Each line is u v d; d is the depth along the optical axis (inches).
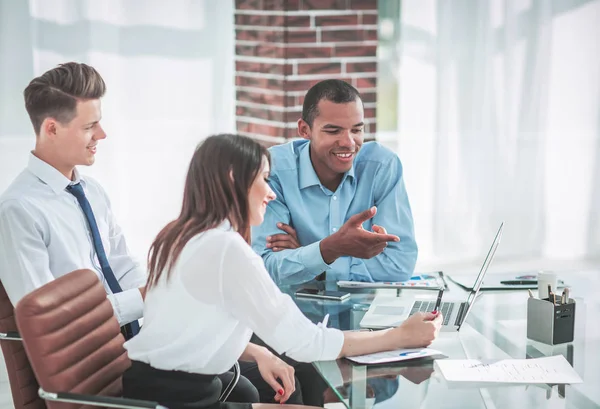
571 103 205.0
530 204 207.3
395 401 68.0
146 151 182.1
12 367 82.2
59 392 71.8
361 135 106.7
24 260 87.7
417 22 192.9
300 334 76.5
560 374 73.2
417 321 80.2
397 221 110.0
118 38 176.7
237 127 185.3
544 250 210.4
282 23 168.4
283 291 100.3
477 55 196.9
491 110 199.8
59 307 74.4
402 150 197.8
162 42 179.5
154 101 180.7
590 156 208.1
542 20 199.0
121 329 96.0
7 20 169.0
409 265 107.3
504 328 86.1
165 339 75.7
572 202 209.6
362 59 175.0
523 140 203.5
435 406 66.9
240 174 76.0
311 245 101.4
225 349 76.4
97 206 100.8
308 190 110.7
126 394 77.0
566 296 81.4
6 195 90.4
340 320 89.0
